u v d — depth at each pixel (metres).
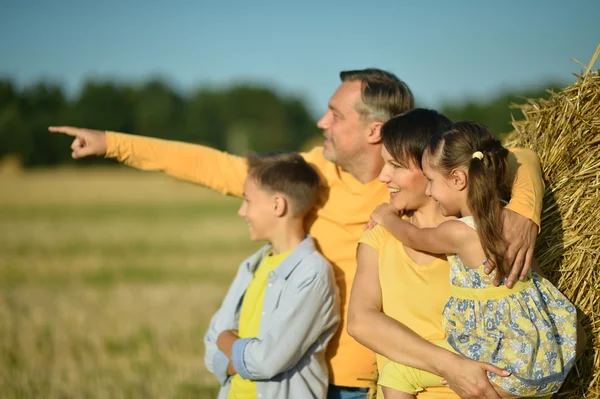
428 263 4.06
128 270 17.17
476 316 3.74
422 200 4.18
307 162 5.23
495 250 3.62
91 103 94.88
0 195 44.09
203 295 13.91
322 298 4.57
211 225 28.91
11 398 7.35
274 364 4.45
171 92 101.31
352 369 4.75
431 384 3.91
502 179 3.79
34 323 11.02
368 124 4.78
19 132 78.94
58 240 23.09
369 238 4.28
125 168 78.62
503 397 3.65
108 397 7.50
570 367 3.72
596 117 4.16
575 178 4.15
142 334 10.52
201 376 8.30
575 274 4.08
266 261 4.93
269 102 107.81
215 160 5.23
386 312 4.13
